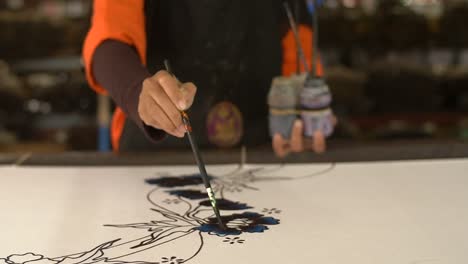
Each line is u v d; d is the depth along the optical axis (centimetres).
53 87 270
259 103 157
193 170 135
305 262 85
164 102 106
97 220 104
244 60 153
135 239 95
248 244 92
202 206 110
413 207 107
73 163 140
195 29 148
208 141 153
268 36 155
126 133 154
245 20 151
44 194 118
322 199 113
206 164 139
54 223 102
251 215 104
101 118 228
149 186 123
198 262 86
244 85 154
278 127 141
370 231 96
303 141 142
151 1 141
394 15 272
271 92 141
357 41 275
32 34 267
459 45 277
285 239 93
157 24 147
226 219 103
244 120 156
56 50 272
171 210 108
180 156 143
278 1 155
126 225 101
